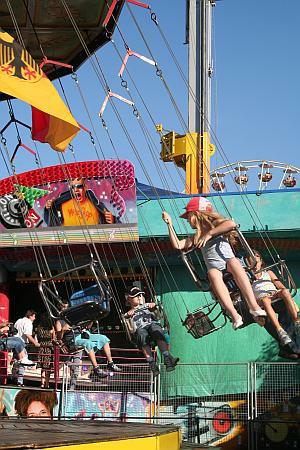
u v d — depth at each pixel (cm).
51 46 1577
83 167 1788
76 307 1145
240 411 1564
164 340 1429
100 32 1523
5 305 1967
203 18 2308
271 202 1727
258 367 1606
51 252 1869
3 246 1823
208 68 2264
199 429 1557
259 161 2142
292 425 1521
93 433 746
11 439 635
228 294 1066
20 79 1070
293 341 1209
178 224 1747
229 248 1080
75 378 1546
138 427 896
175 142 2177
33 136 1232
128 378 1570
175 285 1845
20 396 1507
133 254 1834
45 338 1756
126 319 1445
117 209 1767
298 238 1730
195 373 1653
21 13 1454
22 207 1355
